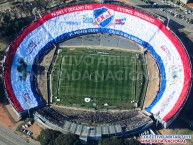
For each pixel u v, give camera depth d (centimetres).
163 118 19925
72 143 18838
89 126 19975
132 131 19912
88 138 19538
